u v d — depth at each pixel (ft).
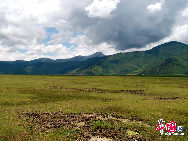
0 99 114.52
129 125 60.75
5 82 233.55
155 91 172.86
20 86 192.34
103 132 52.85
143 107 91.30
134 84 240.73
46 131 53.67
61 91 160.76
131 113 80.02
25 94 138.92
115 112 81.87
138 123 64.03
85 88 189.37
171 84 244.01
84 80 298.76
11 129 54.49
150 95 147.95
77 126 58.95
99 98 129.49
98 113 79.87
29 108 89.92
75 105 99.19
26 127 56.95
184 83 261.44
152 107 90.68
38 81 263.49
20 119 67.15
